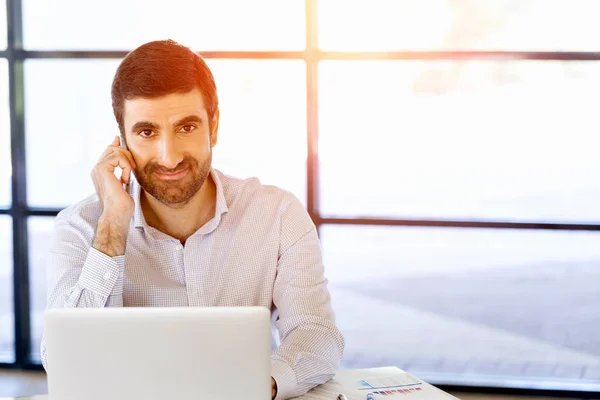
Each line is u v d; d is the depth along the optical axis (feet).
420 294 21.24
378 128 20.10
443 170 20.62
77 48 12.89
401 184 20.56
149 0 17.13
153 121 5.48
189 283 6.07
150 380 3.96
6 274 23.06
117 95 5.60
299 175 16.43
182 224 6.12
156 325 3.93
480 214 20.66
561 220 11.94
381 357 14.37
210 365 3.96
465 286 21.39
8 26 12.81
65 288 5.76
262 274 6.25
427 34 16.56
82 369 3.97
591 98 19.16
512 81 20.31
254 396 3.99
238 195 6.39
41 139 15.03
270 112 16.29
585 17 15.78
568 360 14.20
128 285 6.01
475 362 13.99
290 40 12.96
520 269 21.39
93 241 5.63
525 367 13.70
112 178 5.65
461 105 20.44
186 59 5.56
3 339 14.87
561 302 20.06
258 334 3.95
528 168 20.56
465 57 12.00
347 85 19.47
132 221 6.07
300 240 6.25
